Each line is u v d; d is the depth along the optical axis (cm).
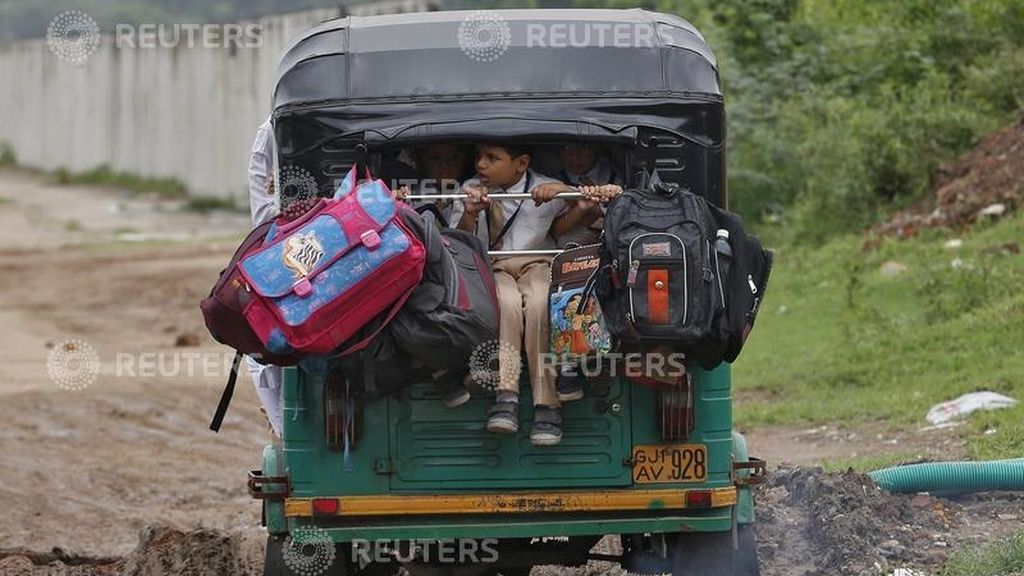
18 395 3177
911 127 3794
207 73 7650
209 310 1205
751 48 4438
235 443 2738
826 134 3872
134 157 8738
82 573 1725
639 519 1288
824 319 3045
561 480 1291
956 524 1644
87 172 9244
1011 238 3170
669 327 1182
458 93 1383
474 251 1281
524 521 1283
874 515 1630
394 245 1173
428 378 1273
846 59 4375
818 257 3500
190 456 2633
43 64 9975
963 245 3206
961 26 4184
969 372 2477
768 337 3008
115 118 8962
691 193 1280
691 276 1187
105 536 2078
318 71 1392
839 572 1472
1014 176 3434
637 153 1379
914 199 3712
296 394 1282
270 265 1189
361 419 1280
